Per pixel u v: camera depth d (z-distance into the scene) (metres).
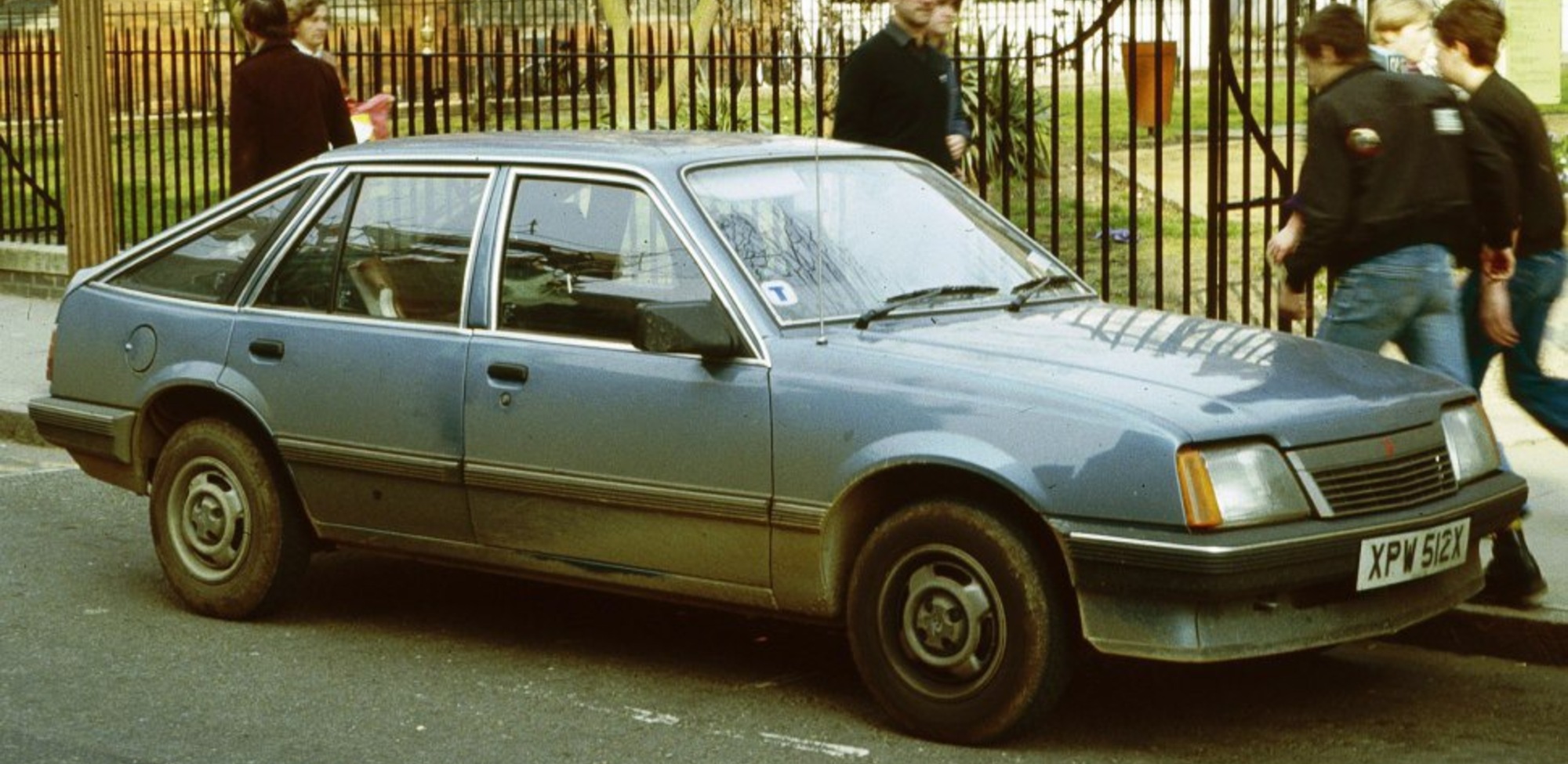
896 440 6.00
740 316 6.38
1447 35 7.71
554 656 7.16
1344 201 7.14
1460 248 7.28
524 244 6.89
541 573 6.84
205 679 6.88
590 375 6.59
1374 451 6.03
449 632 7.45
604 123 17.69
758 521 6.29
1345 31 7.16
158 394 7.62
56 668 7.00
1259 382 6.10
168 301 7.68
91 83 12.40
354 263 7.27
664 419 6.43
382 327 7.11
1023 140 16.91
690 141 7.14
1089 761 6.00
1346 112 7.12
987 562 5.91
